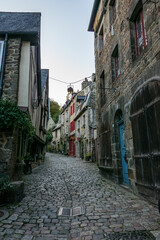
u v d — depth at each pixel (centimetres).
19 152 662
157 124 378
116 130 695
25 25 748
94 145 1562
